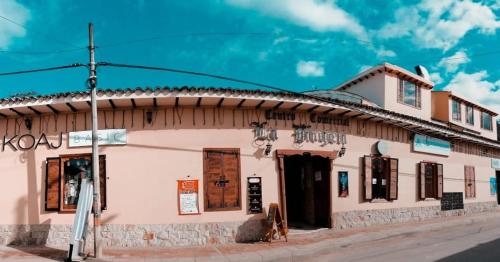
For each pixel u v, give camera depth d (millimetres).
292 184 16062
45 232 11477
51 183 11633
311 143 13188
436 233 14023
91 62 9875
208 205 11695
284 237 12336
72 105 11180
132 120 11648
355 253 10500
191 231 11492
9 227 11578
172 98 10984
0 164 11844
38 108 11328
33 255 10156
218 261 9680
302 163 15414
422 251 10547
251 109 12438
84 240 9828
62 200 11531
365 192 14367
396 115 14758
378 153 14969
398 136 16109
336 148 13734
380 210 15039
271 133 12578
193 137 11828
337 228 13602
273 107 12539
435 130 16922
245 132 12266
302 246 11180
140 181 11477
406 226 14867
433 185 17906
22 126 11961
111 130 11562
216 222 11688
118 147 11547
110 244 11219
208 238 11562
